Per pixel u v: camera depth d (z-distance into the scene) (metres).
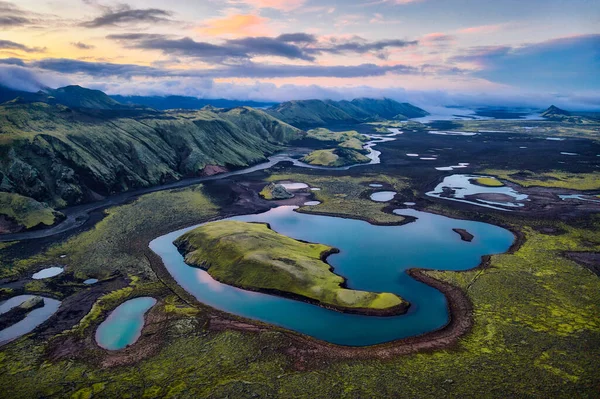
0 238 131.00
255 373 64.25
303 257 109.88
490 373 63.06
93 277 103.88
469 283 96.19
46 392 60.34
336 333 77.44
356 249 121.44
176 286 98.62
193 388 60.47
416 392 59.06
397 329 78.69
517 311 82.62
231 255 109.88
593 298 87.31
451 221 148.12
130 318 84.44
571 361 65.44
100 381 62.84
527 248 118.38
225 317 83.31
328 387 60.50
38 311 86.62
